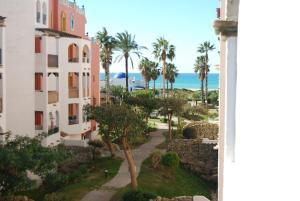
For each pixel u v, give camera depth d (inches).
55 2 1688.0
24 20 1337.4
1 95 1154.7
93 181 1221.7
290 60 133.6
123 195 1038.4
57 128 1475.1
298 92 126.7
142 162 1496.1
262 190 162.4
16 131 1325.0
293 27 131.3
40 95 1392.7
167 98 1980.8
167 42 3506.4
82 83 1697.8
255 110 181.8
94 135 1871.3
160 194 1222.9
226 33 286.4
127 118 1111.0
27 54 1350.9
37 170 803.4
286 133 135.5
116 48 2999.5
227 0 293.9
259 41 176.2
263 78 167.0
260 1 174.4
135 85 5241.1
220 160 392.8
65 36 1596.9
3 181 755.4
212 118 2869.1
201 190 1417.3
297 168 124.8
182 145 1743.4
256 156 175.9
